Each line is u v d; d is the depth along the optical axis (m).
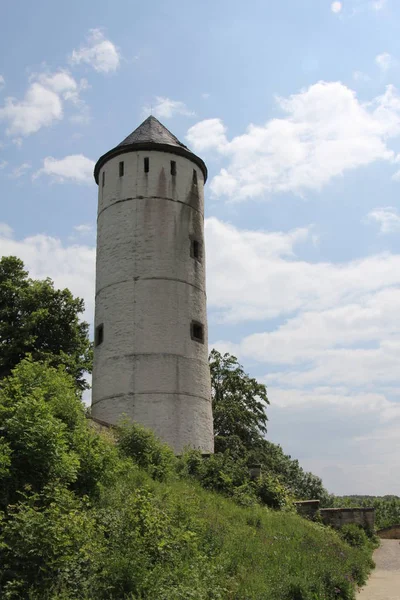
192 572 10.49
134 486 14.98
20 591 8.62
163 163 28.86
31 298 28.61
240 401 38.28
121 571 9.48
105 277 27.95
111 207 28.69
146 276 27.03
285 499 22.20
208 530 13.73
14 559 8.96
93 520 10.50
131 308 26.69
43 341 29.52
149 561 10.34
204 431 26.11
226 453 22.73
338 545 19.28
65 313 29.89
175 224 28.16
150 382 25.52
